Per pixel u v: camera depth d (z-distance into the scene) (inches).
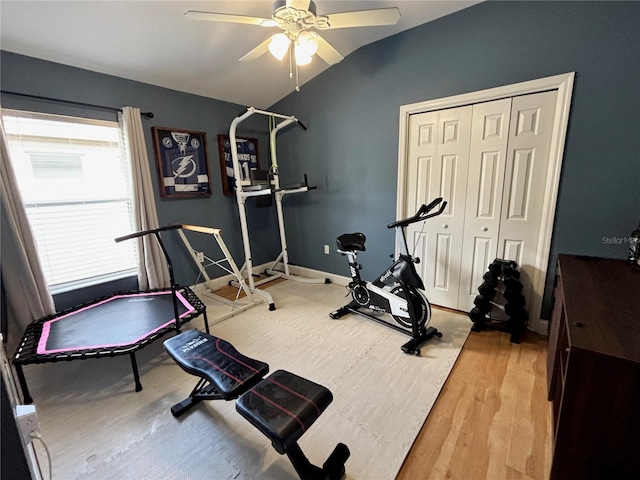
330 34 110.6
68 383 78.9
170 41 97.4
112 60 101.0
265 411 45.7
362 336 99.2
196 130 136.0
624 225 80.5
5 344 90.7
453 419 64.0
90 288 110.9
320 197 151.0
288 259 174.6
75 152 104.2
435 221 114.7
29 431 34.7
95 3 77.2
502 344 92.4
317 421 64.1
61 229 103.6
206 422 65.1
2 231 87.0
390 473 52.6
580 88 81.1
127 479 52.7
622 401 36.2
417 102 110.5
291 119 135.8
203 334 72.8
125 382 79.3
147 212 119.0
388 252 131.0
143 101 118.0
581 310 47.8
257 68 123.3
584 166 83.6
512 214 98.0
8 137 90.4
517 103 91.6
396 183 122.5
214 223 148.3
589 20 77.6
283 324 108.9
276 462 55.6
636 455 36.9
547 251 92.4
